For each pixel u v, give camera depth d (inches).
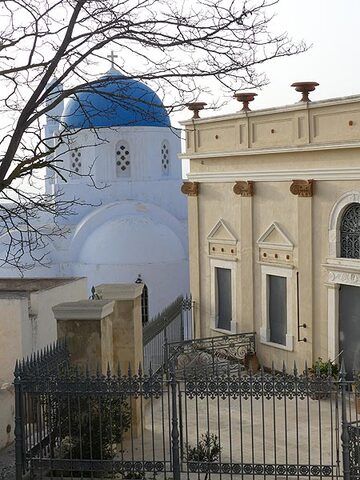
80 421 457.1
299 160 791.7
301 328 797.2
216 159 917.8
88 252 1294.3
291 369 816.3
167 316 926.4
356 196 724.0
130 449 553.0
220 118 895.7
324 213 765.3
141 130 1373.0
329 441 581.0
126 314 592.7
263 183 847.7
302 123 780.6
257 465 442.0
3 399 533.6
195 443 570.6
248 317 879.1
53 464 457.1
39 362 476.7
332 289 758.5
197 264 965.2
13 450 523.5
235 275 899.4
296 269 803.4
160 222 1337.4
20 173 444.8
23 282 848.3
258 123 844.6
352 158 727.1
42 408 475.5
